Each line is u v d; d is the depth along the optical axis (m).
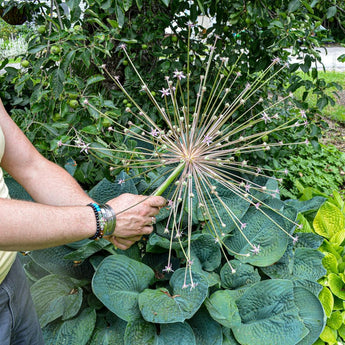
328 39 2.40
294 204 2.37
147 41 2.38
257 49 2.41
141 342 1.50
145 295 1.54
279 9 2.24
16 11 2.62
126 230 1.11
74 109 1.67
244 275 1.80
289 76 2.66
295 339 1.58
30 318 1.18
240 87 2.62
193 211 1.85
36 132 1.71
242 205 1.92
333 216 2.32
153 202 1.17
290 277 1.88
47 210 0.91
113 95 2.58
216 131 1.34
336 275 2.02
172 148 1.31
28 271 1.75
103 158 1.74
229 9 2.31
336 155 4.17
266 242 1.89
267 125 2.62
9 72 2.23
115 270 1.60
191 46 2.49
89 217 0.99
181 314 1.47
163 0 1.62
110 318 1.65
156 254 1.85
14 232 0.83
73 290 1.66
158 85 2.61
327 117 5.74
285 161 3.67
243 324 1.68
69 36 1.61
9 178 1.78
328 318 1.92
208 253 1.82
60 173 1.20
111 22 1.73
